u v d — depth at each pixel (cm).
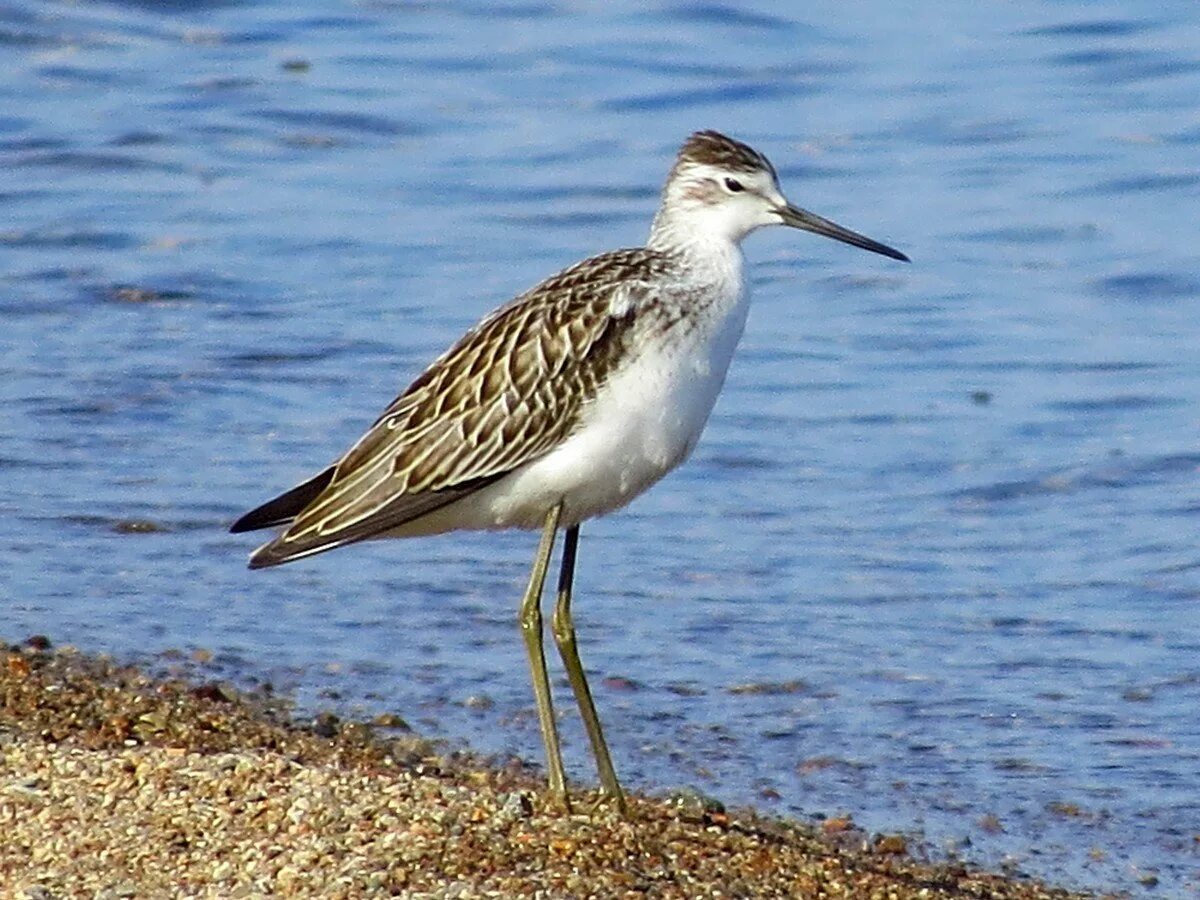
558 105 2642
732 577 1513
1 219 2223
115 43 2784
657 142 2508
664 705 1320
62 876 964
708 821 1132
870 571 1528
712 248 1130
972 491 1666
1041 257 2159
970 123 2552
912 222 2255
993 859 1137
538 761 1235
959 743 1276
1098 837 1167
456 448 1084
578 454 1077
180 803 1031
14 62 2700
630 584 1498
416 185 2364
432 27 2906
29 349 1898
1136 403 1822
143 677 1317
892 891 1048
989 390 1855
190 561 1520
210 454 1695
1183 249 2164
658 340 1077
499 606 1466
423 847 993
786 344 1958
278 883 955
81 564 1506
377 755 1227
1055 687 1354
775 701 1330
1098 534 1595
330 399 1806
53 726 1230
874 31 2905
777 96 2670
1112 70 2727
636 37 2872
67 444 1706
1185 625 1441
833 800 1201
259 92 2636
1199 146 2453
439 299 2036
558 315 1084
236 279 2077
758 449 1734
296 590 1480
